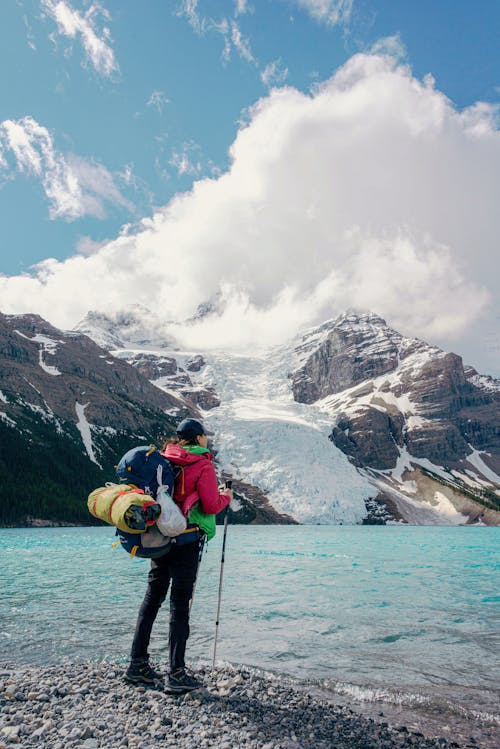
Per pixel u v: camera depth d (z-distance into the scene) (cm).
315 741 644
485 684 942
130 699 734
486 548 6550
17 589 2095
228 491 863
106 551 4747
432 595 2109
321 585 2394
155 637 1223
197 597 1948
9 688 745
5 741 564
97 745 566
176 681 752
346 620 1528
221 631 1345
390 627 1434
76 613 1531
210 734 623
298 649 1172
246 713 718
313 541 7962
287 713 739
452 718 775
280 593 2097
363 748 639
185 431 798
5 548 5238
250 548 5725
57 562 3481
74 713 662
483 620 1559
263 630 1364
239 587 2272
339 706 798
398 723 747
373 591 2212
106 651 1088
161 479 716
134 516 658
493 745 672
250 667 1009
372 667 1041
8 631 1278
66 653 1070
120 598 1841
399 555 4956
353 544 7231
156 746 577
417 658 1113
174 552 752
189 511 736
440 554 5206
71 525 13950
